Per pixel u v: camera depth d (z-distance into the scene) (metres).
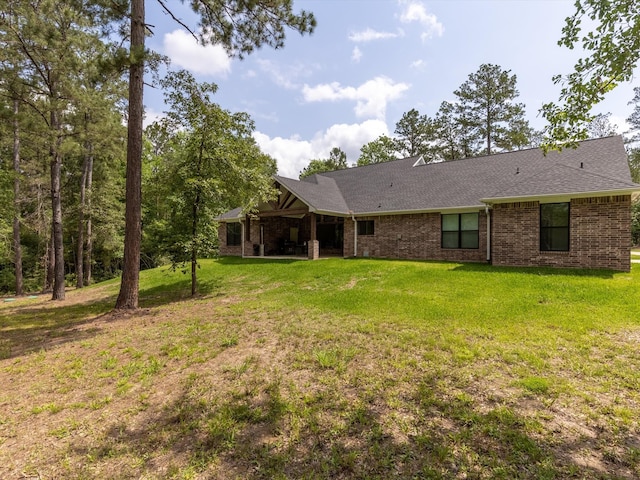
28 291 24.06
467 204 13.59
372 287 9.48
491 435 2.93
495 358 4.50
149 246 26.84
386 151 42.78
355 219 17.20
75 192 22.62
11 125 12.70
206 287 11.97
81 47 13.26
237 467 2.72
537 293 7.70
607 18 3.56
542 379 3.85
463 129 34.91
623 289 7.60
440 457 2.68
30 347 6.17
